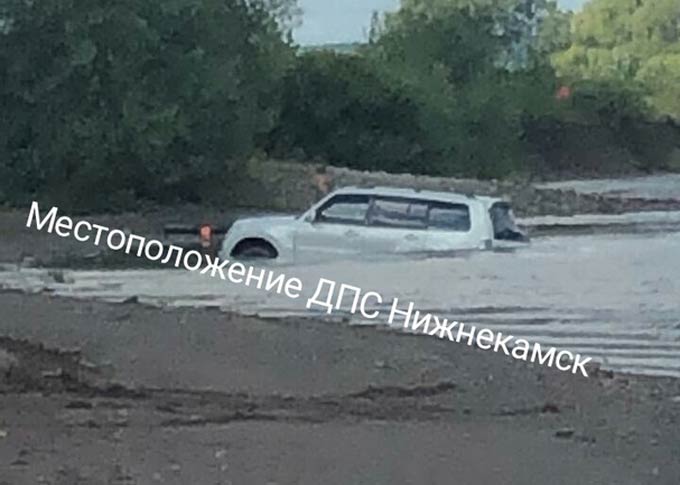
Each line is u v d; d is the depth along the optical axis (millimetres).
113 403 11805
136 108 48312
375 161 66500
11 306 15914
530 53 104000
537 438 11156
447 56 91688
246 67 51594
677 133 105625
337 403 12148
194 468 9711
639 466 10359
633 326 18000
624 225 42656
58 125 48219
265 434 10859
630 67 122312
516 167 83125
